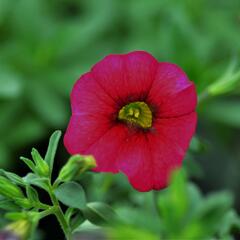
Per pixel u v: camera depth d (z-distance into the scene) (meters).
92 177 0.32
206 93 0.30
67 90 0.41
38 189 0.37
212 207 0.24
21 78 0.41
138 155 0.27
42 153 0.41
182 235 0.23
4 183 0.26
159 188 0.27
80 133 0.26
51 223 0.38
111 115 0.27
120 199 0.35
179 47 0.37
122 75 0.26
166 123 0.27
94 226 0.27
